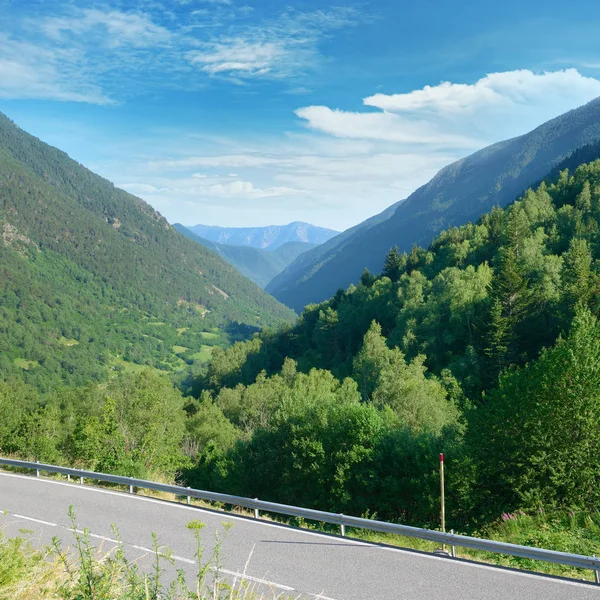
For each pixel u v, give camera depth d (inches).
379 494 1215.6
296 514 551.5
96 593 241.6
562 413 896.9
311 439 1397.6
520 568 421.1
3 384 5152.6
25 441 1515.7
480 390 2795.3
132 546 489.1
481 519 952.9
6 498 679.1
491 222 5438.0
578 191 5521.7
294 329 6619.1
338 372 4195.4
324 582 400.8
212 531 531.8
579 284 2805.1
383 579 404.2
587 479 831.7
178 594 366.0
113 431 1032.8
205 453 1798.7
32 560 329.4
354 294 5876.0
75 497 682.8
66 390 5354.3
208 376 6195.9
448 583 394.0
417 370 2859.3
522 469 923.4
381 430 1320.1
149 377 3580.2
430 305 3698.3
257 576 414.0
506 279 3011.8
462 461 1013.8
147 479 868.0
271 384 3961.6
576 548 536.7
